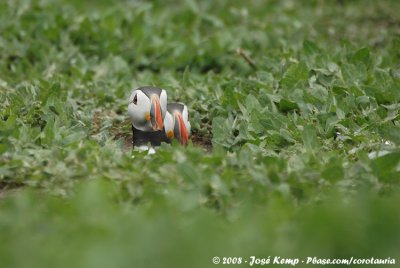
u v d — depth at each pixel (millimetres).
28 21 20312
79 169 11273
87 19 19578
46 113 13898
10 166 11398
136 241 9328
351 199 10586
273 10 23250
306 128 12250
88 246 9250
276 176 10883
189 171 10766
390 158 11078
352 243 9414
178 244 9266
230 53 19000
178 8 23234
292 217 9984
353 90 14203
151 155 11883
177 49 19000
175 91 15492
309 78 15094
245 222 9875
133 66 18812
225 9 22938
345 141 12844
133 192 10766
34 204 10445
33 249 9391
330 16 22719
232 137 13422
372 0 23984
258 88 15078
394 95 14203
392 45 17781
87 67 17750
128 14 21000
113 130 14461
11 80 16891
